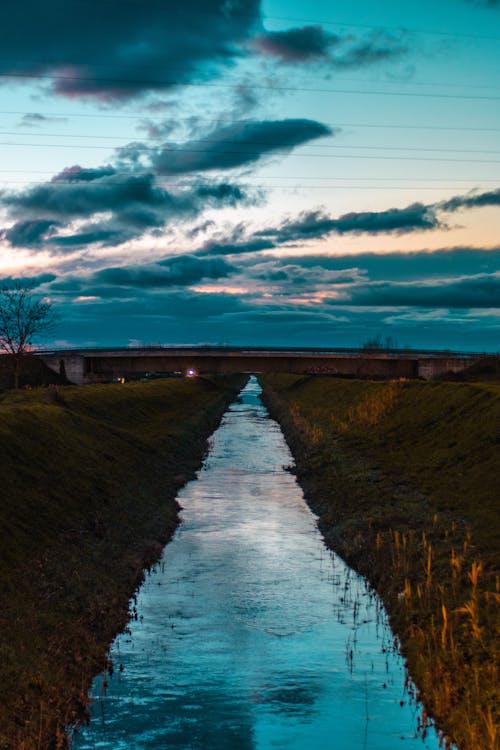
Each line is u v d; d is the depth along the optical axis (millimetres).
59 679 16859
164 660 19203
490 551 23703
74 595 21469
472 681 16156
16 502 26188
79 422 45344
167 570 26984
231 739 15352
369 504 33781
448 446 41188
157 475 43781
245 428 80562
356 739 15367
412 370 124125
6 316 85875
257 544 30703
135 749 14984
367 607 23125
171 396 97938
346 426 60906
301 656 19484
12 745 13773
